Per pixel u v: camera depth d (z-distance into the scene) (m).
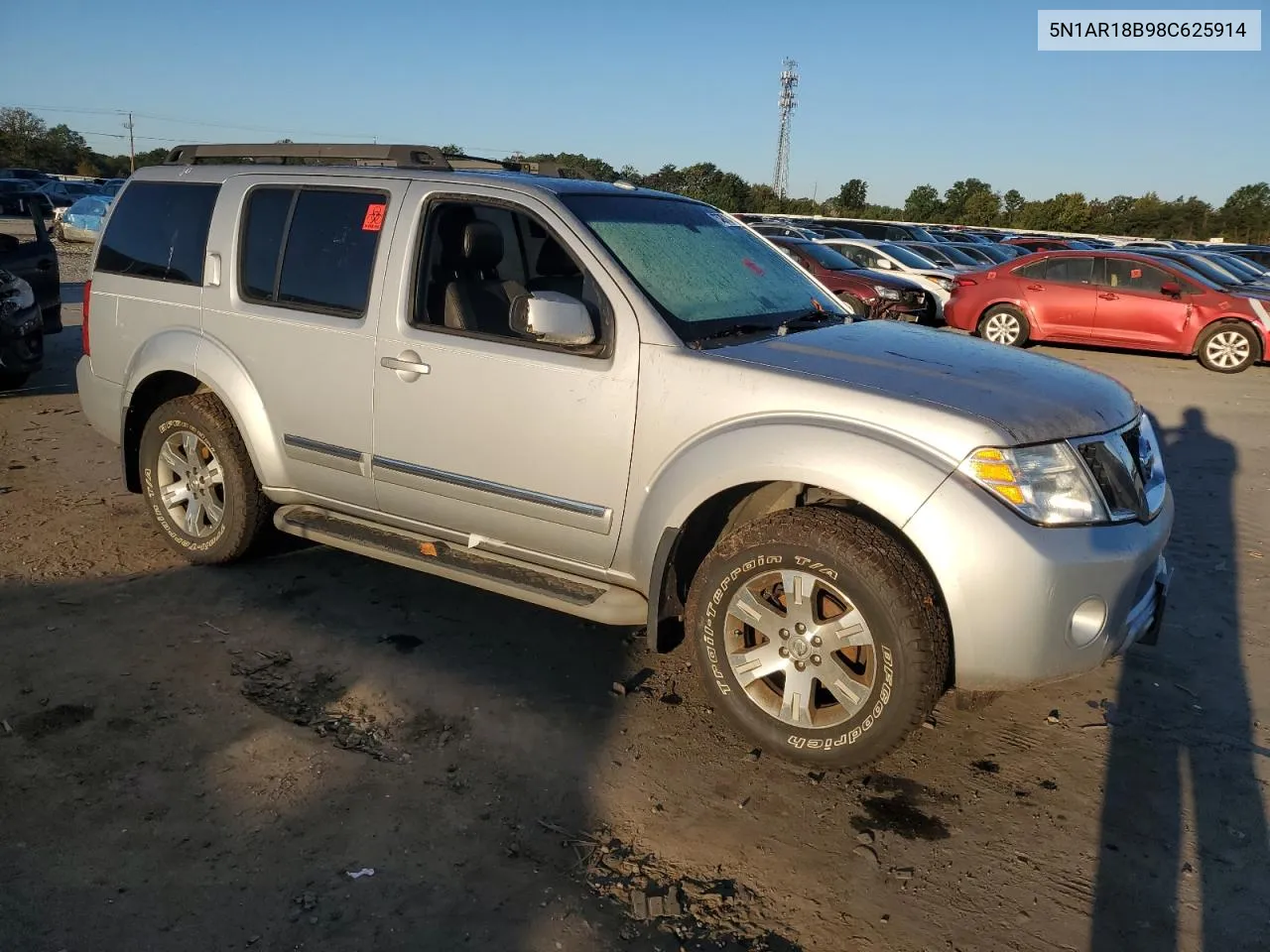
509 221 4.12
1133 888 2.80
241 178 4.48
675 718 3.62
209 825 2.91
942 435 2.97
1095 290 14.09
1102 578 2.97
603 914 2.62
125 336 4.81
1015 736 3.60
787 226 21.09
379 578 4.75
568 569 3.76
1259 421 9.66
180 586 4.57
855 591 3.01
